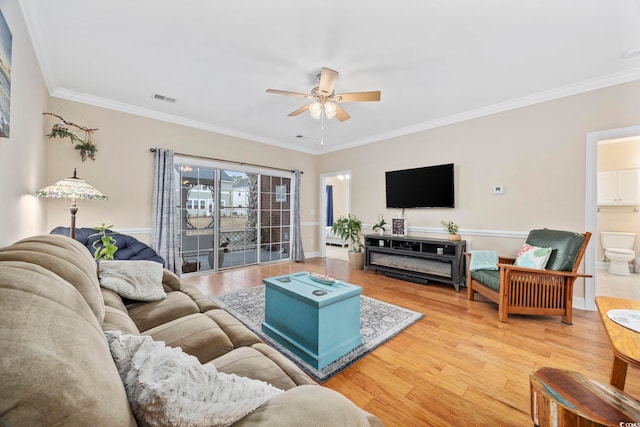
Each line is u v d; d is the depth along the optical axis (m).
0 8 1.42
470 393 1.58
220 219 4.64
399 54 2.41
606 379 1.70
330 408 0.66
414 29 2.09
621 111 2.73
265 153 5.24
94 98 3.33
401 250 4.14
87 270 1.11
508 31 2.11
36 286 0.56
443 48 2.33
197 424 0.55
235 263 4.88
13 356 0.39
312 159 6.14
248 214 5.04
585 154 2.93
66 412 0.39
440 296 3.35
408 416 1.41
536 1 1.81
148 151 3.82
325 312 1.85
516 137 3.41
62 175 3.17
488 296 2.86
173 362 0.65
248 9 1.89
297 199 5.69
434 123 4.16
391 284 3.89
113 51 2.39
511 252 3.46
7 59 1.41
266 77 2.84
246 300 3.11
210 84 3.00
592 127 2.89
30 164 2.30
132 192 3.68
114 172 3.54
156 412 0.52
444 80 2.88
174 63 2.59
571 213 3.02
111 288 1.64
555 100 3.12
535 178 3.27
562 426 0.91
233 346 1.35
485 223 3.68
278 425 0.59
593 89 2.88
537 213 3.26
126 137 3.63
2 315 0.43
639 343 1.13
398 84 2.97
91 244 2.81
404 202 4.52
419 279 3.94
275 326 2.20
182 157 4.14
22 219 2.09
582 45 2.28
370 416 0.82
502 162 3.53
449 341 2.19
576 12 1.90
